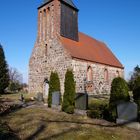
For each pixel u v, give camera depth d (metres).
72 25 28.78
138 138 7.94
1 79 34.56
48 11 28.53
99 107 13.38
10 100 22.33
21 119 11.28
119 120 10.09
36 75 28.72
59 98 16.45
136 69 53.03
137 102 10.98
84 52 27.88
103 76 29.77
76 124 9.97
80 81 24.80
